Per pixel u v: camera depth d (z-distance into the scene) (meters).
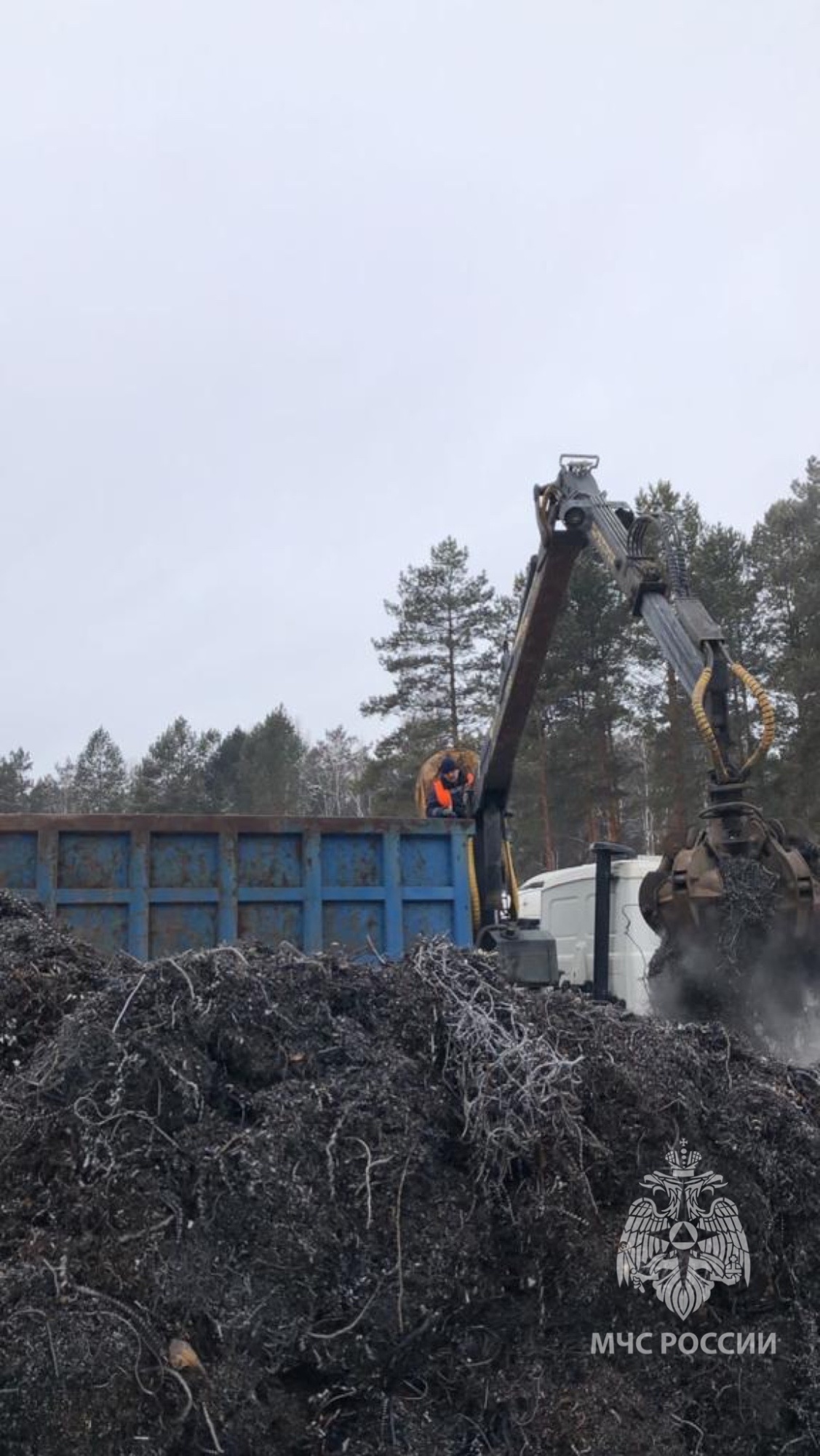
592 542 6.98
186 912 6.82
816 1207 3.30
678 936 5.17
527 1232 3.02
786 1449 3.13
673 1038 3.58
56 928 4.05
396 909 7.12
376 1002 3.45
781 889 5.02
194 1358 2.75
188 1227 2.87
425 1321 2.89
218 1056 3.15
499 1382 2.95
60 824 6.75
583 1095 3.23
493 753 7.83
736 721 24.33
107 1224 2.86
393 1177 2.97
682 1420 3.05
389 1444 2.84
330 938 7.02
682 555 6.09
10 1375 2.68
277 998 3.29
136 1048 3.06
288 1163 2.93
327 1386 2.87
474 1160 3.09
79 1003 3.33
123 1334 2.74
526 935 7.09
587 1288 3.02
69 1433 2.67
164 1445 2.70
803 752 23.81
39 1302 2.75
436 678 30.36
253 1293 2.82
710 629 5.67
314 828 7.05
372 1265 2.89
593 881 10.64
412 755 28.88
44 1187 2.95
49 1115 3.01
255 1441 2.75
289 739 42.91
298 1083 3.12
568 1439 2.88
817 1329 3.23
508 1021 3.34
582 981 10.55
